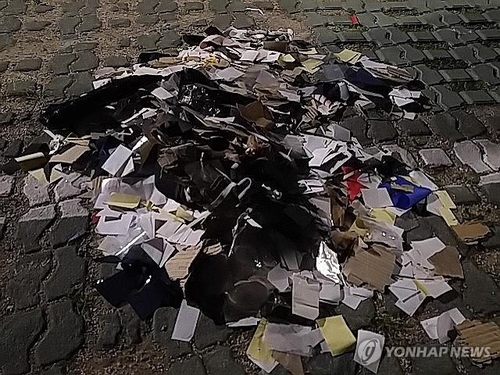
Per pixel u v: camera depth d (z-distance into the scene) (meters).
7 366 2.08
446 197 2.77
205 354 2.13
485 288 2.37
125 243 2.50
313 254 2.44
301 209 2.58
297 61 3.65
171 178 2.70
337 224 2.57
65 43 3.86
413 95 3.40
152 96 3.21
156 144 2.84
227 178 2.67
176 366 2.09
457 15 4.16
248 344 2.16
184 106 3.13
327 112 3.26
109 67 3.60
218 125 2.98
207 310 2.25
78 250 2.48
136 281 2.35
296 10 4.24
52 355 2.12
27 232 2.56
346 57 3.71
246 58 3.67
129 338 2.17
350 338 2.17
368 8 4.26
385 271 2.40
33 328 2.19
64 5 4.30
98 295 2.31
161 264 2.40
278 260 2.41
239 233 2.47
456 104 3.35
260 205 2.57
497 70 3.61
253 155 2.80
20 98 3.34
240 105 3.16
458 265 2.45
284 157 2.86
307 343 2.16
